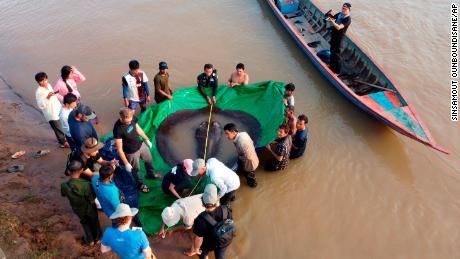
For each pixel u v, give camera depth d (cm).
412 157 940
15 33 1453
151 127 944
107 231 523
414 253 738
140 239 519
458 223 789
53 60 1298
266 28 1475
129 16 1560
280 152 821
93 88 1172
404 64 1257
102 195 602
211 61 1297
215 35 1436
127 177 786
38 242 684
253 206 826
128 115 681
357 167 916
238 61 1298
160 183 810
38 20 1534
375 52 1319
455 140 977
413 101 1102
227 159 877
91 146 661
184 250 721
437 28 1443
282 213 812
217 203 586
